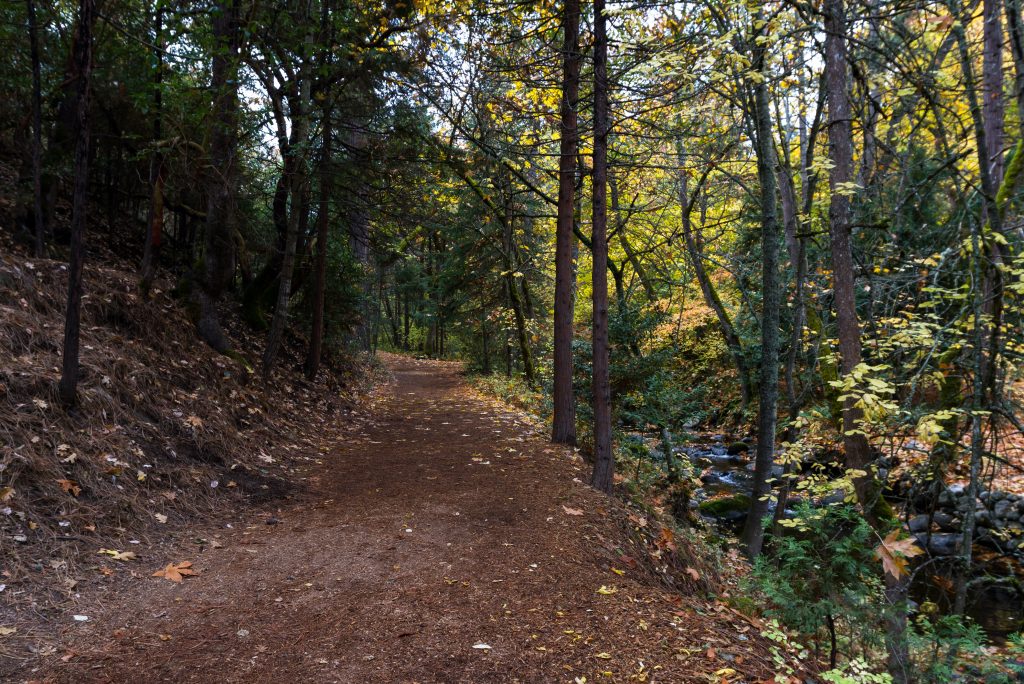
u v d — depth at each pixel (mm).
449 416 13188
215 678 3020
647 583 5348
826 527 4332
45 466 4676
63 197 11297
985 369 6039
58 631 3324
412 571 4633
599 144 7328
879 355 6406
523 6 8125
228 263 10203
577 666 3348
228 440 7215
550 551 5273
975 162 10500
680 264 17719
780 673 3549
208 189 10156
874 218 8727
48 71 9742
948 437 6074
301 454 8422
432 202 13195
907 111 7551
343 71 10250
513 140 10133
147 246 8906
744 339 14102
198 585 4168
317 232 12852
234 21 8781
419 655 3359
